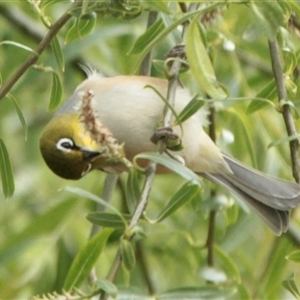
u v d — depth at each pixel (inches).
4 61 484.4
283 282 316.2
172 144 313.6
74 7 319.9
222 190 443.2
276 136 464.4
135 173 319.9
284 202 378.0
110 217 299.9
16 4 500.1
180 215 488.1
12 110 489.7
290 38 339.9
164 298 306.8
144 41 351.6
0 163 344.5
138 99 369.1
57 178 516.1
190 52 262.7
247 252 493.0
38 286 476.1
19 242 447.8
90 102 287.4
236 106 443.2
